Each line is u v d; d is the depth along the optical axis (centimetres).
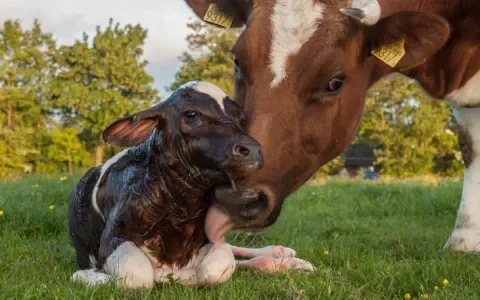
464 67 193
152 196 130
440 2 184
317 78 142
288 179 144
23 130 1174
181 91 132
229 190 130
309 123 143
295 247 184
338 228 226
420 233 218
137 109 1334
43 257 161
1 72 1257
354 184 438
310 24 143
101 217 144
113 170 144
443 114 1135
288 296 124
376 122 1130
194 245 136
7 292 123
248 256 168
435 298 126
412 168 1120
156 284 130
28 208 219
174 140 129
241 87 147
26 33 1341
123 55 1356
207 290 129
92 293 120
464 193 194
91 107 1285
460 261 157
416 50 155
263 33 142
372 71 165
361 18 143
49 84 1290
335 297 124
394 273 142
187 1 166
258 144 123
